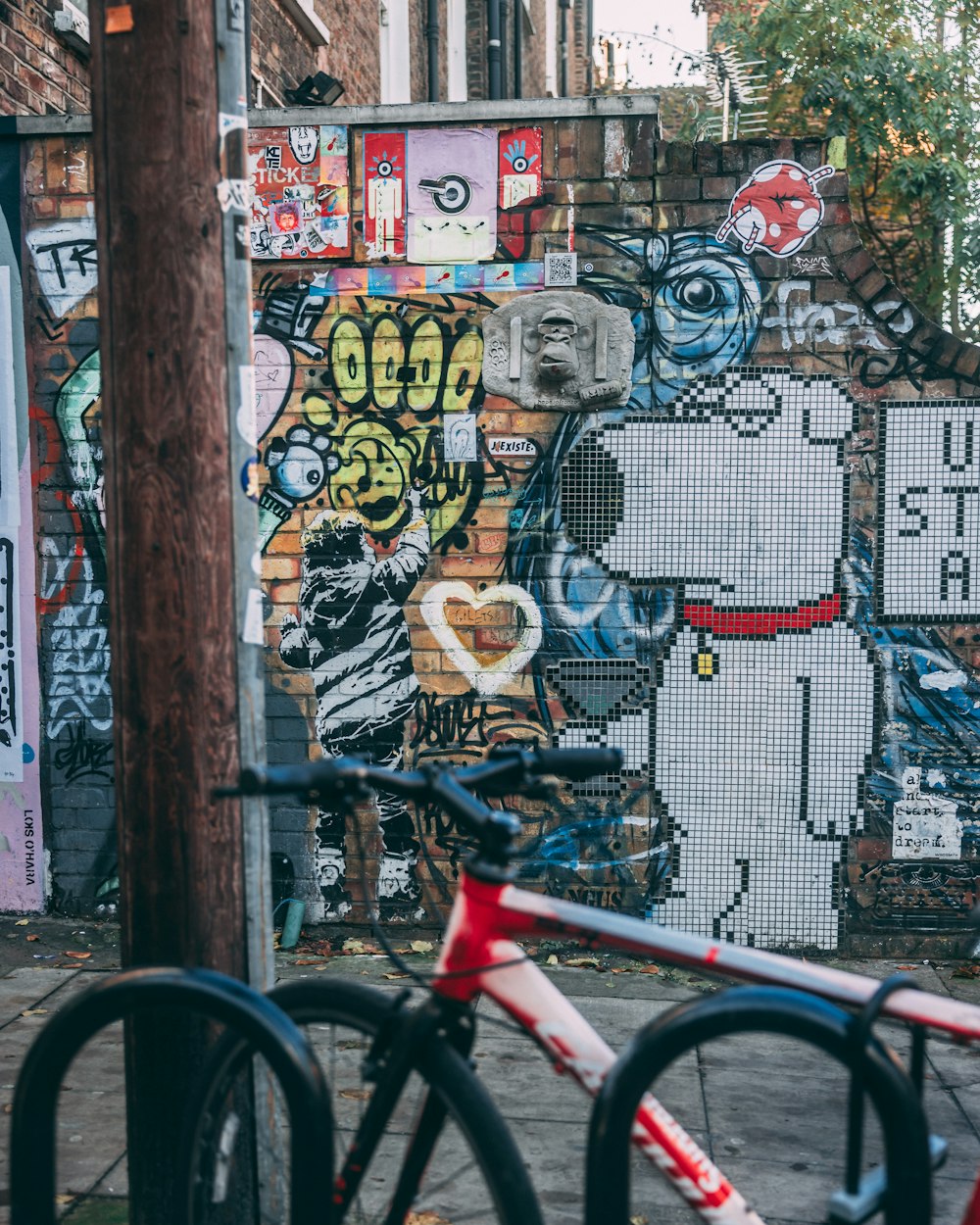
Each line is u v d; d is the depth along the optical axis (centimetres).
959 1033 183
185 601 236
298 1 732
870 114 823
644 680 485
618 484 483
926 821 477
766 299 474
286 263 490
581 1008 422
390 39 999
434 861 495
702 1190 195
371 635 495
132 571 238
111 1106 339
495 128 478
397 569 493
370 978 452
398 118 479
